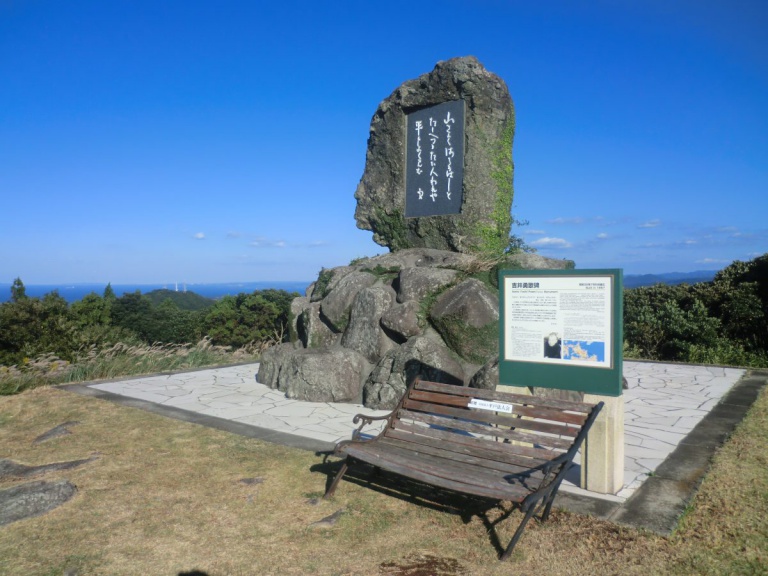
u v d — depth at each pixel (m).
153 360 11.30
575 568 3.25
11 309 12.30
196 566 3.37
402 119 9.58
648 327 12.64
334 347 8.34
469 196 8.79
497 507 4.07
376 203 9.91
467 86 8.70
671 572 3.16
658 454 5.20
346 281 8.71
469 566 3.32
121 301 28.83
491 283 7.98
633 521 3.76
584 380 4.36
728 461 4.94
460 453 4.21
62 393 8.26
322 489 4.48
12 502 4.18
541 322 4.55
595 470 4.30
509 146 9.16
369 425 6.40
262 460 5.17
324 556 3.47
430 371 7.15
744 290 12.51
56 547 3.60
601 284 4.30
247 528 3.84
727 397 7.76
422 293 7.86
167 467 5.02
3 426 6.64
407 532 3.75
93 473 4.89
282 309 24.91
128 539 3.70
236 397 7.92
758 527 3.63
